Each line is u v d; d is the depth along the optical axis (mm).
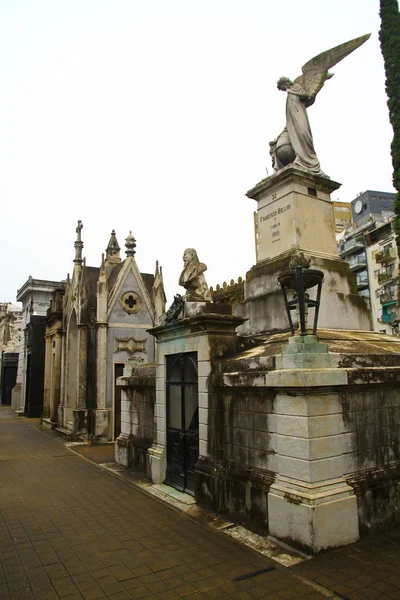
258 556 5828
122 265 19969
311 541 5676
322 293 10086
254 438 7031
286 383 6156
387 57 19734
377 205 54688
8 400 41625
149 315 19562
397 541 6148
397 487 6836
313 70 11758
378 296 46344
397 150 19562
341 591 4867
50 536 6809
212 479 7789
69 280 22562
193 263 9500
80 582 5289
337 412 6332
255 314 10992
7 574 5531
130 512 7930
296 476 6105
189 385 9047
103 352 18109
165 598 4875
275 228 11164
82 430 17812
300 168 10820
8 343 42625
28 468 12172
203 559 5836
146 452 10711
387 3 19750
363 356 7152
